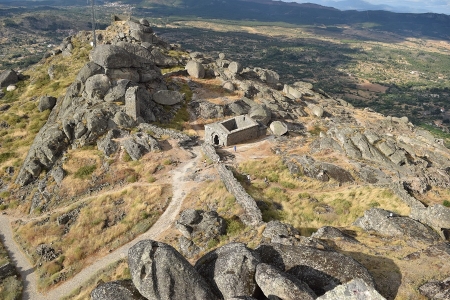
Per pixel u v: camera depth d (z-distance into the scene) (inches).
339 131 1675.7
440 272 639.8
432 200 1127.6
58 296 997.8
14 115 1939.0
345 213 1124.5
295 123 2148.1
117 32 2930.6
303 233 1015.6
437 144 1971.0
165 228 1166.3
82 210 1298.0
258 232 973.2
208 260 626.2
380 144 1535.4
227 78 2605.8
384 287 614.2
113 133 1598.2
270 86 2837.1
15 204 1407.5
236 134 1711.4
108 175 1444.4
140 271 558.6
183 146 1652.3
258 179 1370.6
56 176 1443.2
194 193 1309.1
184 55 3031.5
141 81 2004.2
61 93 2063.2
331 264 594.6
